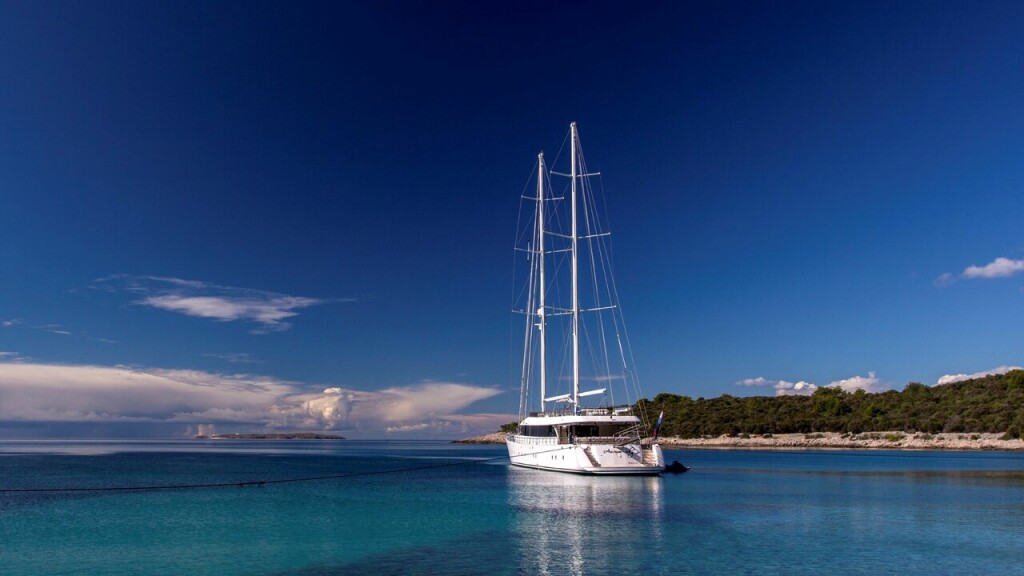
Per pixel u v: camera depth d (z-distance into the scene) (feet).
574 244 192.13
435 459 324.39
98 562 74.33
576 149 195.42
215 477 195.21
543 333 200.03
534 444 189.47
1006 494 136.05
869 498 128.06
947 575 68.44
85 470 228.02
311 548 81.25
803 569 70.54
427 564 72.64
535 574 68.33
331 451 499.92
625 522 99.09
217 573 69.21
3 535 90.89
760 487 146.51
